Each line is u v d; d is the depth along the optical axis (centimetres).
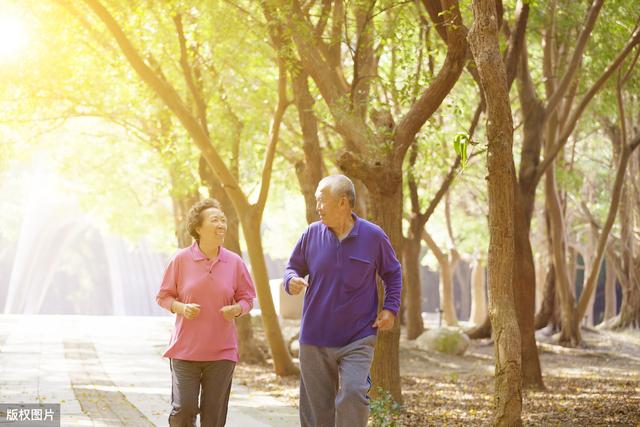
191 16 1548
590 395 1450
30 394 1160
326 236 598
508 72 1394
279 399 1296
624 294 3164
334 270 588
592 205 3650
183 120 1452
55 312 6012
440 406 1249
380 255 600
